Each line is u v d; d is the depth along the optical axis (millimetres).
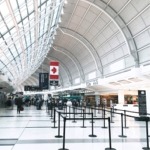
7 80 30547
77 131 14758
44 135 13062
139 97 21891
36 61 38719
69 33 38031
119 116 27266
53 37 36781
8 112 32344
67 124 18719
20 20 19969
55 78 21859
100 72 39219
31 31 24922
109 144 10250
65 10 30250
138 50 26547
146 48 24938
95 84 41375
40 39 29359
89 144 10656
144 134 13672
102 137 12562
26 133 13703
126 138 12305
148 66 24250
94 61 40344
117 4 24844
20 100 30609
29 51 30766
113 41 31625
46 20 25297
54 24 28625
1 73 26406
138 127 16969
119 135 13070
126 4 23609
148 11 21875
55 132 14211
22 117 24438
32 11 20453
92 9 28531
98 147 10039
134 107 25078
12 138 12000
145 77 26141
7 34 20141
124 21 26359
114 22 26484
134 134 13664
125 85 34781
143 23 23672
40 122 19797
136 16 23719
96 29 33125
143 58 25844
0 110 36938
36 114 29062
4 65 28375
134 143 10969
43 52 37781
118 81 33312
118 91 40688
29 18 20781
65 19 33844
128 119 23297
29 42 29562
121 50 30562
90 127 16844
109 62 35688
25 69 37625
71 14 31859
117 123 19656
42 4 20703
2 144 10445
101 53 37719
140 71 26078
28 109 41656
